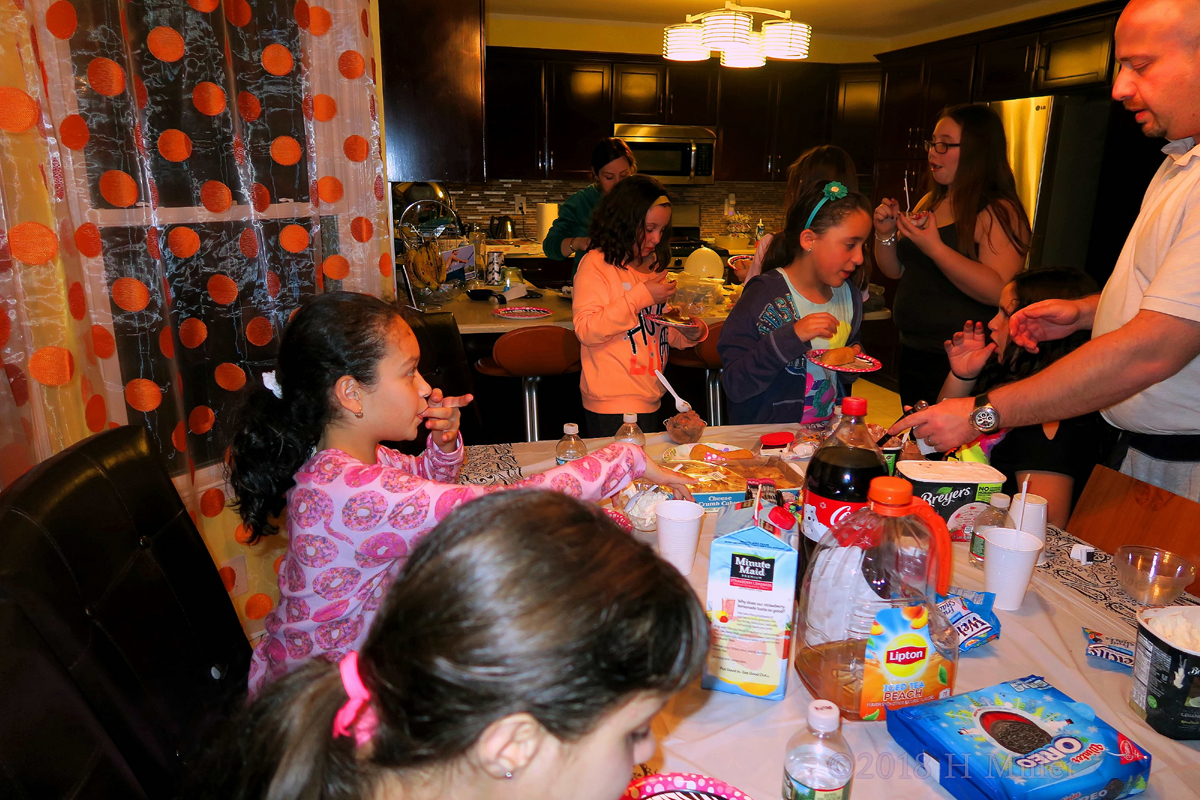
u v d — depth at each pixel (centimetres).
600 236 241
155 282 165
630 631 42
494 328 314
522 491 50
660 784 70
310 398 109
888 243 290
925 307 278
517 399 341
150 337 166
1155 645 85
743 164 647
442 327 248
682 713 89
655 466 123
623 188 236
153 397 167
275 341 197
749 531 90
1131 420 167
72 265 147
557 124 604
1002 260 251
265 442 111
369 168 214
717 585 90
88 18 147
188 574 107
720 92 625
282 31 190
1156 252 154
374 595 113
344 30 202
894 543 94
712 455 154
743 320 208
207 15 169
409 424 114
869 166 638
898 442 139
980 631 101
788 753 76
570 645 41
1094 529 146
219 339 187
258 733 53
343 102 206
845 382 217
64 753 64
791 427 193
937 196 274
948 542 89
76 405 151
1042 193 425
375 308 110
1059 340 176
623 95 611
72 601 82
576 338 281
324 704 53
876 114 627
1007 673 97
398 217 430
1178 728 84
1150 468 167
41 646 66
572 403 347
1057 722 81
